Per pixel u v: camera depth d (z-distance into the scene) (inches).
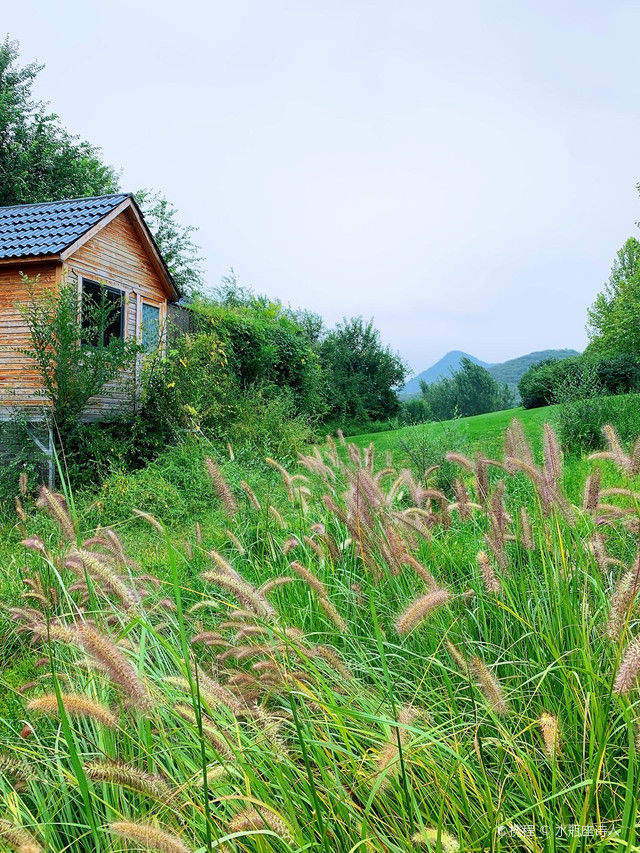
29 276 473.4
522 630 98.0
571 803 67.3
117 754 69.9
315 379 860.6
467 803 61.2
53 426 411.5
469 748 73.8
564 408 389.4
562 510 97.0
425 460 312.0
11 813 61.4
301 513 152.6
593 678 68.8
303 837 56.9
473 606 107.7
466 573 125.3
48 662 95.0
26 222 528.4
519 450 110.5
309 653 76.1
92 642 53.1
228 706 65.6
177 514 295.1
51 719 88.6
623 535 115.0
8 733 89.7
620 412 373.1
